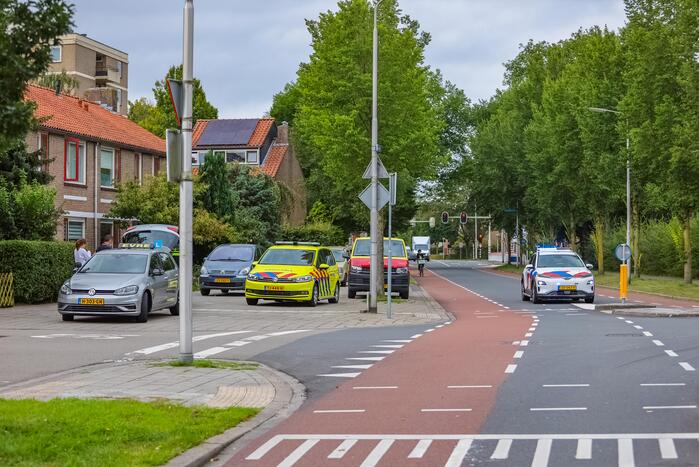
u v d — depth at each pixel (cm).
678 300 3619
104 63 8406
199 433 827
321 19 3644
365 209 6356
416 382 1211
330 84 3547
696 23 3844
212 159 4378
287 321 2295
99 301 2123
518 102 7744
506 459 754
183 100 1319
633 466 721
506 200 8025
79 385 1127
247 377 1220
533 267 3278
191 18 1323
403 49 3516
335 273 3122
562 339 1775
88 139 4094
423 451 789
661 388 1130
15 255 2669
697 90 3853
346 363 1422
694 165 3922
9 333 1873
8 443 723
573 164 5878
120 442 767
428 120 3684
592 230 7600
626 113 4412
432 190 8544
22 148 3209
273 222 5397
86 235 4100
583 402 1032
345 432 880
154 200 3988
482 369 1330
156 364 1342
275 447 814
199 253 4197
